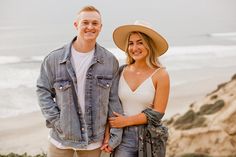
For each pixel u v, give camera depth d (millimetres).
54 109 3969
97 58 3984
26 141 15695
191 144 15414
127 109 4195
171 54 40656
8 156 7027
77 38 3980
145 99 4121
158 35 4078
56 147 4086
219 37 61688
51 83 3994
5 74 28828
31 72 30156
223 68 32469
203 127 16078
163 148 4203
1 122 18000
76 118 3945
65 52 3959
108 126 4191
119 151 4195
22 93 23094
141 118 4102
